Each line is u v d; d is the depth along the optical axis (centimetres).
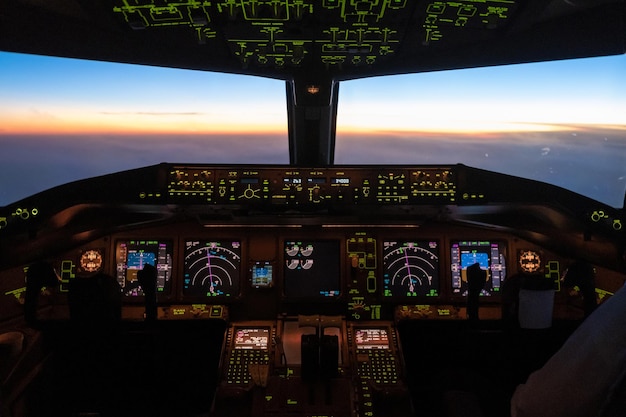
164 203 296
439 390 205
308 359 261
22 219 278
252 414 249
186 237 326
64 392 289
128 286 323
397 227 327
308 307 321
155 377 288
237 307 322
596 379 102
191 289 323
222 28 279
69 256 325
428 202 299
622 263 292
